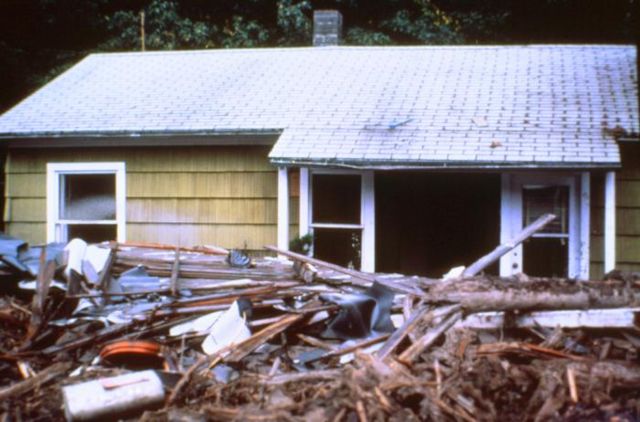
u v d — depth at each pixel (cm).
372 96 929
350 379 352
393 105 895
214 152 878
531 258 823
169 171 889
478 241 1211
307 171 831
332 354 431
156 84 1032
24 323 505
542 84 942
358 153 772
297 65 1072
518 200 817
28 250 616
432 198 1248
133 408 362
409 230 1263
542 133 795
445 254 1260
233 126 852
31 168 929
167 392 380
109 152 906
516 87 938
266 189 866
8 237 634
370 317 472
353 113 877
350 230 852
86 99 990
